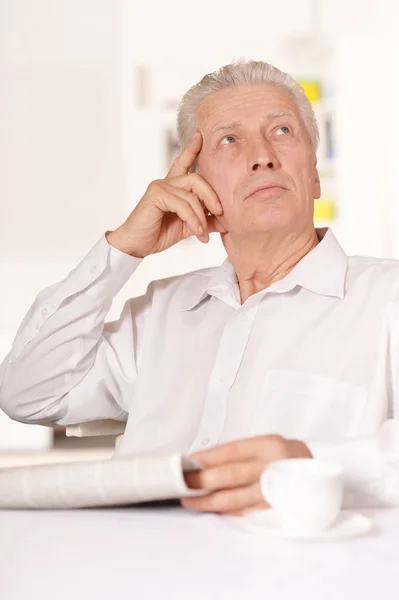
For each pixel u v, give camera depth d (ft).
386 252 14.67
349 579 2.68
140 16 14.82
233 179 5.60
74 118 14.97
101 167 15.01
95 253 5.85
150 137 14.83
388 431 3.89
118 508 3.83
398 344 4.98
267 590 2.60
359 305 5.43
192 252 14.74
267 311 5.61
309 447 3.84
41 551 3.07
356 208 14.74
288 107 5.71
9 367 6.14
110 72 14.92
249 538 3.19
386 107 14.64
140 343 6.17
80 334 5.93
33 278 15.12
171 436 5.57
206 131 5.84
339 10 14.73
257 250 5.70
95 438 14.16
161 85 14.92
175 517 3.59
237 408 5.39
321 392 5.23
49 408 6.14
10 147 15.06
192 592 2.61
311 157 5.84
